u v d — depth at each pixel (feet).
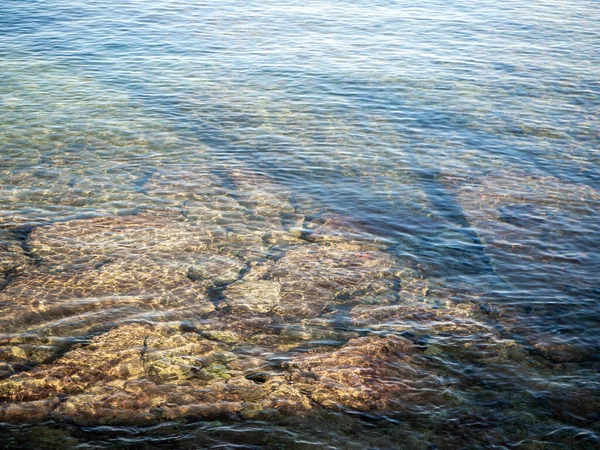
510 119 67.67
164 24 102.01
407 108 70.38
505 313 37.81
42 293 37.88
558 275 41.70
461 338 35.50
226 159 58.08
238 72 80.69
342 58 87.10
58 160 56.34
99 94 72.08
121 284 39.29
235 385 31.42
